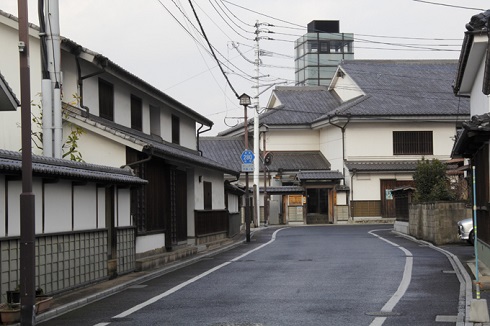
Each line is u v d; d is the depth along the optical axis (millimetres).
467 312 10977
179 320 10742
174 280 16422
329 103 58938
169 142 27000
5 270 11031
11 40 18969
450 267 18125
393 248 25078
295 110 57375
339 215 50688
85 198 15008
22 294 9977
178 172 25219
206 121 31812
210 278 16641
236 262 20812
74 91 18656
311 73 84625
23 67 10180
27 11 10234
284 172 53719
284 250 25188
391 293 13430
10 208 11430
